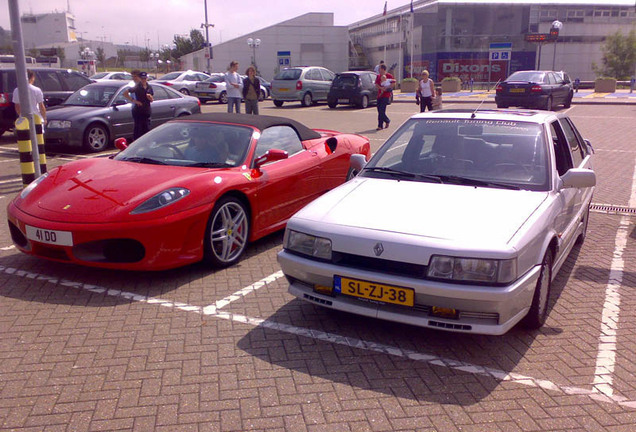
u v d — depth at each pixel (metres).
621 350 3.55
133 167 5.12
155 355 3.42
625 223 6.62
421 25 47.84
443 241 3.26
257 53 50.84
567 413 2.88
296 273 3.71
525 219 3.53
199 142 5.45
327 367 3.31
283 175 5.54
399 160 4.50
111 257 4.32
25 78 7.79
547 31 49.72
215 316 3.99
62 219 4.33
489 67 46.53
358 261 3.46
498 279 3.17
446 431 2.72
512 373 3.27
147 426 2.72
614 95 30.22
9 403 2.90
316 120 18.14
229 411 2.86
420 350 3.54
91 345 3.53
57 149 12.12
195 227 4.58
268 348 3.54
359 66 55.06
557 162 4.63
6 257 5.16
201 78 29.47
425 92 15.73
